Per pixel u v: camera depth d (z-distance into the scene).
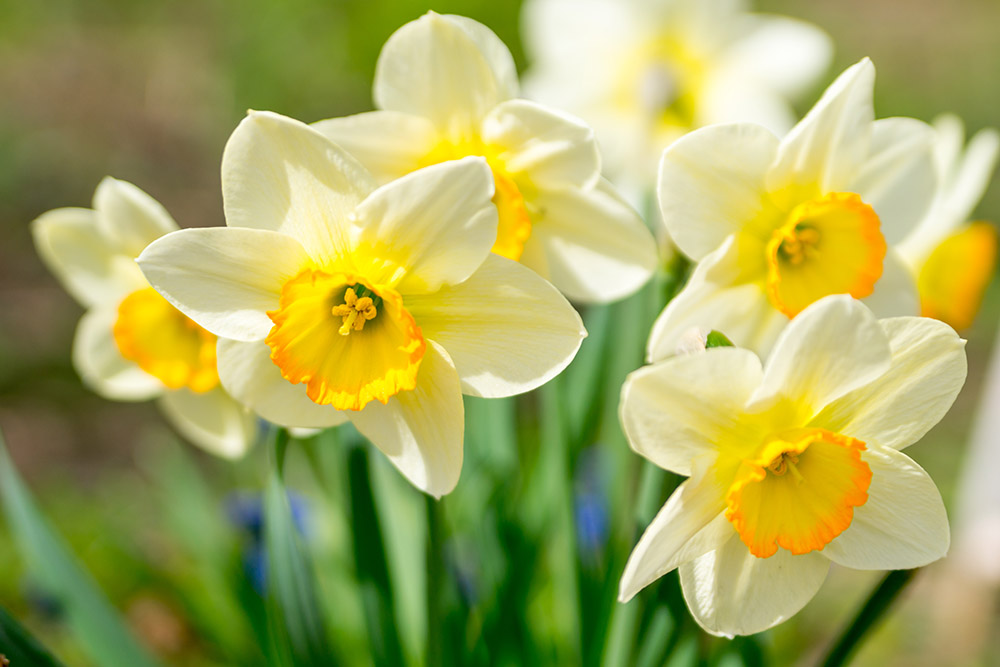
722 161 0.46
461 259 0.44
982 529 0.81
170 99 1.68
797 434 0.43
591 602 0.51
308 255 0.44
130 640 0.51
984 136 0.52
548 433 0.54
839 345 0.42
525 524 0.55
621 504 0.53
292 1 1.73
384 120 0.46
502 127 0.46
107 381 0.53
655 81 0.60
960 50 1.92
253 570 0.59
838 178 0.47
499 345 0.44
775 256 0.46
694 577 0.44
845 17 2.08
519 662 0.52
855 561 0.44
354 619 0.58
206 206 1.51
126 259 0.52
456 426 0.44
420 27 0.46
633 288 0.47
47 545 0.50
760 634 0.49
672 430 0.43
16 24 1.76
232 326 0.44
